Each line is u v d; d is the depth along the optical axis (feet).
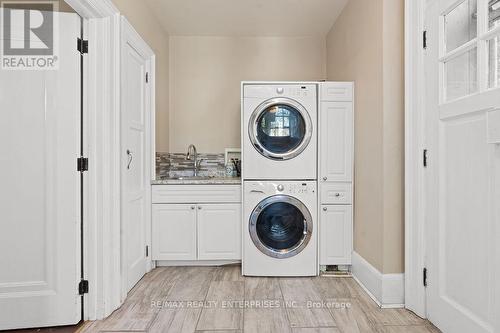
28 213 6.08
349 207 8.89
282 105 8.83
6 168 6.02
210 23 10.82
